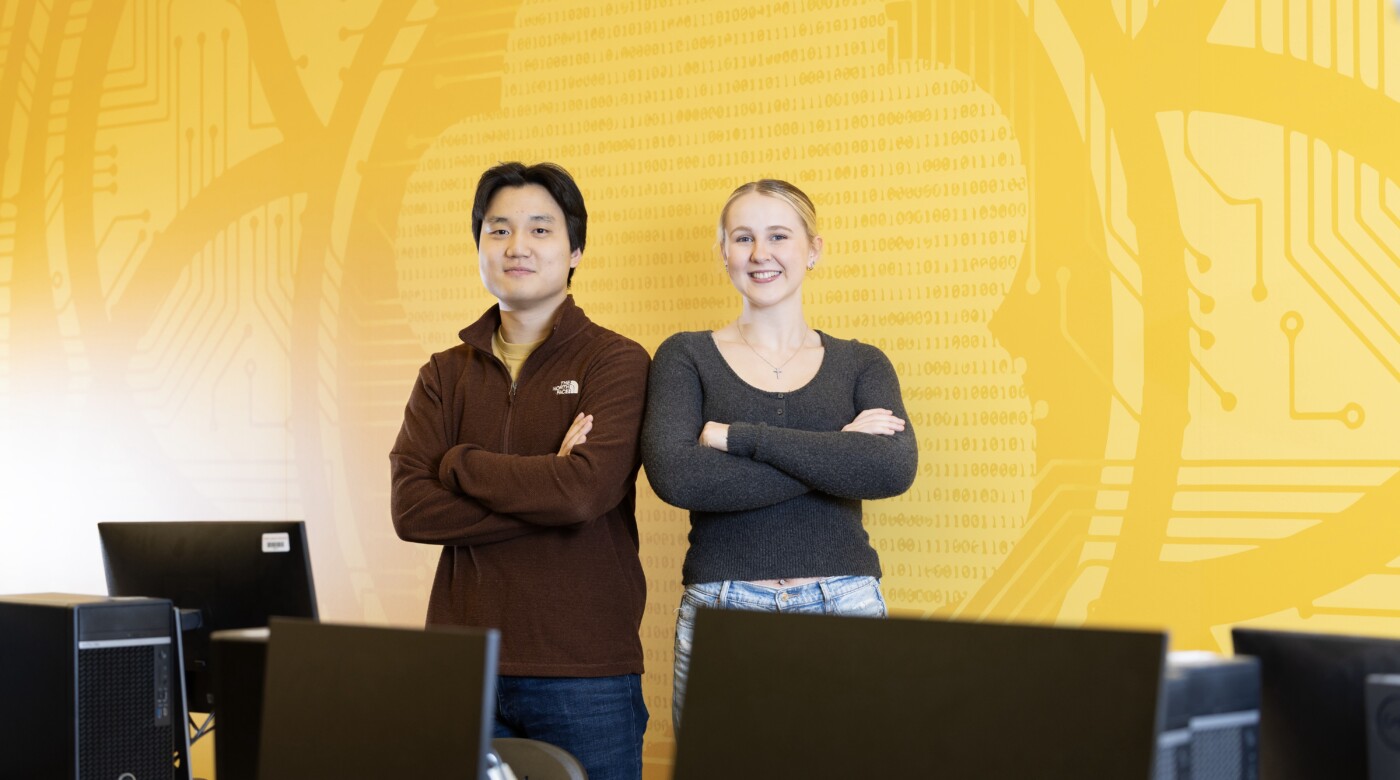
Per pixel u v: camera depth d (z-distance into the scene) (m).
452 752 1.23
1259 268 2.60
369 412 3.58
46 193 4.18
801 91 3.04
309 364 3.68
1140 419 2.69
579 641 2.45
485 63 3.45
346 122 3.65
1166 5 2.70
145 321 3.98
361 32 3.65
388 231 3.57
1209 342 2.64
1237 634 1.40
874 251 2.96
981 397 2.84
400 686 1.28
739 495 2.40
